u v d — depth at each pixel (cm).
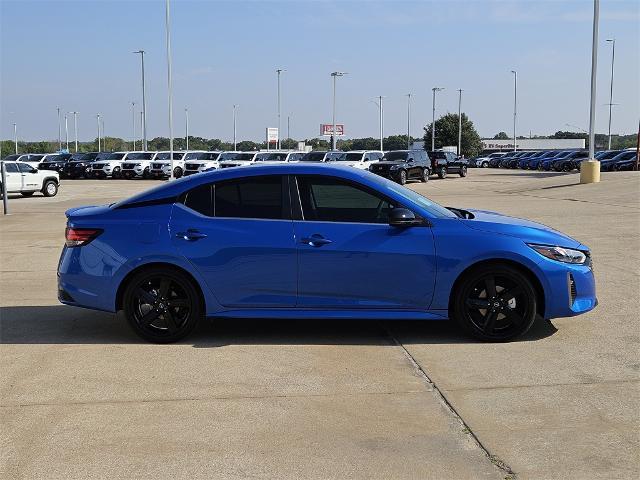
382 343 609
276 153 4328
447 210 656
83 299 618
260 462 382
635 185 2362
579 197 2148
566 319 677
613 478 358
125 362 563
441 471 369
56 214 2045
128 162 4688
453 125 10994
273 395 484
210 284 602
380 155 4100
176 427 431
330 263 592
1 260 1126
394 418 441
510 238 590
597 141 12850
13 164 2828
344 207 604
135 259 604
